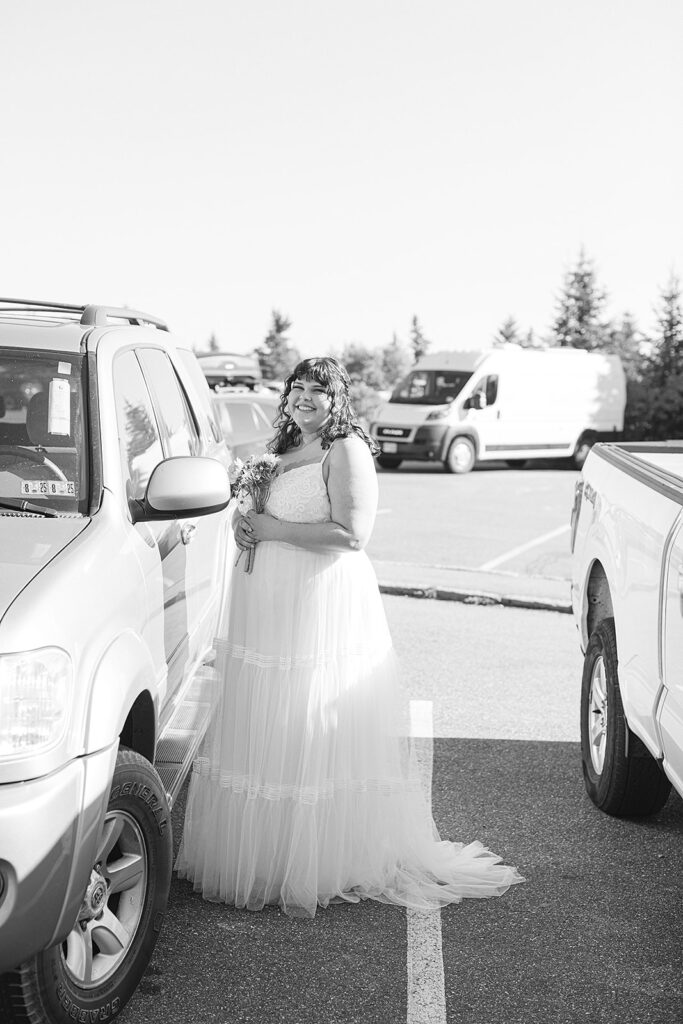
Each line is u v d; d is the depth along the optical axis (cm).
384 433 2403
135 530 339
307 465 391
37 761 254
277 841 385
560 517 1647
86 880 270
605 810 479
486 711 636
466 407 2386
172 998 325
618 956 358
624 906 395
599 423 2647
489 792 507
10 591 269
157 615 348
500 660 762
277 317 7269
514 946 363
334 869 388
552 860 435
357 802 393
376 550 1286
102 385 361
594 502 520
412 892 396
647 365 4219
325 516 389
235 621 391
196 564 427
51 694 259
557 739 588
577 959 355
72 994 282
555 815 482
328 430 389
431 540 1378
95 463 338
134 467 373
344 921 379
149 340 453
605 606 517
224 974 340
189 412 498
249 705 384
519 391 2475
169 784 362
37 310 451
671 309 4419
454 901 395
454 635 841
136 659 305
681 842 455
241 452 1105
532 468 2666
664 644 366
